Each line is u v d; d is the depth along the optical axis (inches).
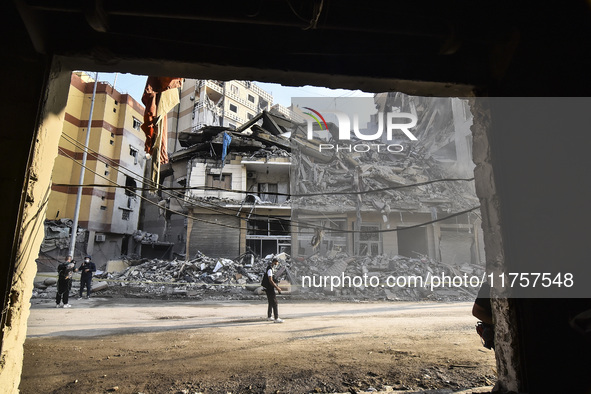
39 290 550.0
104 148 1056.2
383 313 373.1
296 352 189.6
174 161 1015.0
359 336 237.8
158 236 1175.6
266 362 168.2
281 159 869.2
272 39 94.2
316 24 83.8
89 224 986.7
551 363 88.0
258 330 262.4
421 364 163.5
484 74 103.9
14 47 80.6
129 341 219.8
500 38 93.5
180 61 90.3
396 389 127.5
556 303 88.7
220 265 712.4
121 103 1135.0
